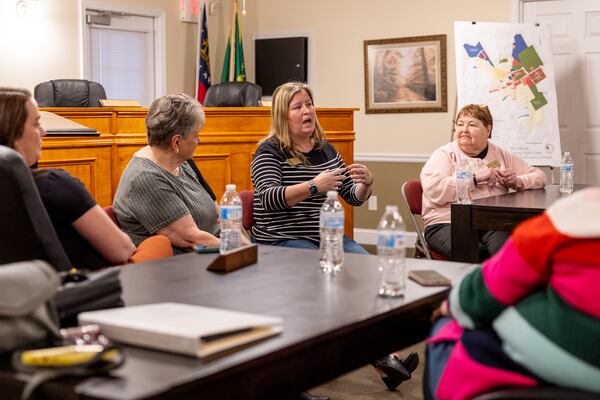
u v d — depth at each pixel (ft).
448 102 24.86
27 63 23.20
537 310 4.87
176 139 10.34
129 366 4.52
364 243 26.48
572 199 4.69
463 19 24.43
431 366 5.69
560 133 23.12
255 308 5.94
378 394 11.16
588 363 4.69
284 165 11.94
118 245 8.44
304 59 27.35
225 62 27.73
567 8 22.80
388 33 25.80
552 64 21.75
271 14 28.04
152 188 10.18
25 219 7.14
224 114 17.57
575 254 4.63
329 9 26.91
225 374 4.49
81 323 5.20
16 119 7.95
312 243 11.68
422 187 14.92
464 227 12.43
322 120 18.22
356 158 26.50
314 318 5.65
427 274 7.18
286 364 4.99
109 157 15.72
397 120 25.79
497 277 4.98
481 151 15.11
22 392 4.40
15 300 4.72
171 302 6.13
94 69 25.29
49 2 23.62
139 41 26.53
